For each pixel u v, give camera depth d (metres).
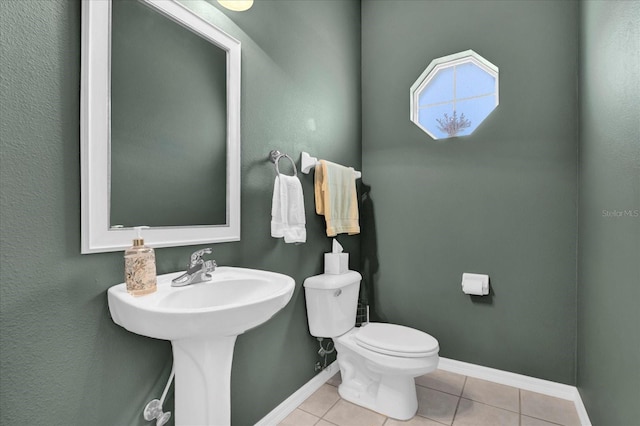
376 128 2.56
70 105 0.94
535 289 2.02
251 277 1.27
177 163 1.24
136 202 1.10
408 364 1.61
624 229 1.13
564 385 1.94
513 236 2.08
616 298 1.20
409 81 2.44
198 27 1.32
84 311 0.96
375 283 2.54
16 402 0.82
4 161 0.81
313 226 2.01
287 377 1.79
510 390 2.01
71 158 0.94
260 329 1.61
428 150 2.36
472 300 2.20
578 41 1.91
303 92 1.94
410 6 2.45
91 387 0.97
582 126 1.79
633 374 1.03
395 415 1.71
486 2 2.19
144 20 1.13
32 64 0.86
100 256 1.00
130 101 1.08
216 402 1.09
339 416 1.74
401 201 2.45
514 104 2.09
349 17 2.48
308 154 1.92
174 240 1.21
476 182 2.20
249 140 1.56
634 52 1.07
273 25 1.72
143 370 1.11
